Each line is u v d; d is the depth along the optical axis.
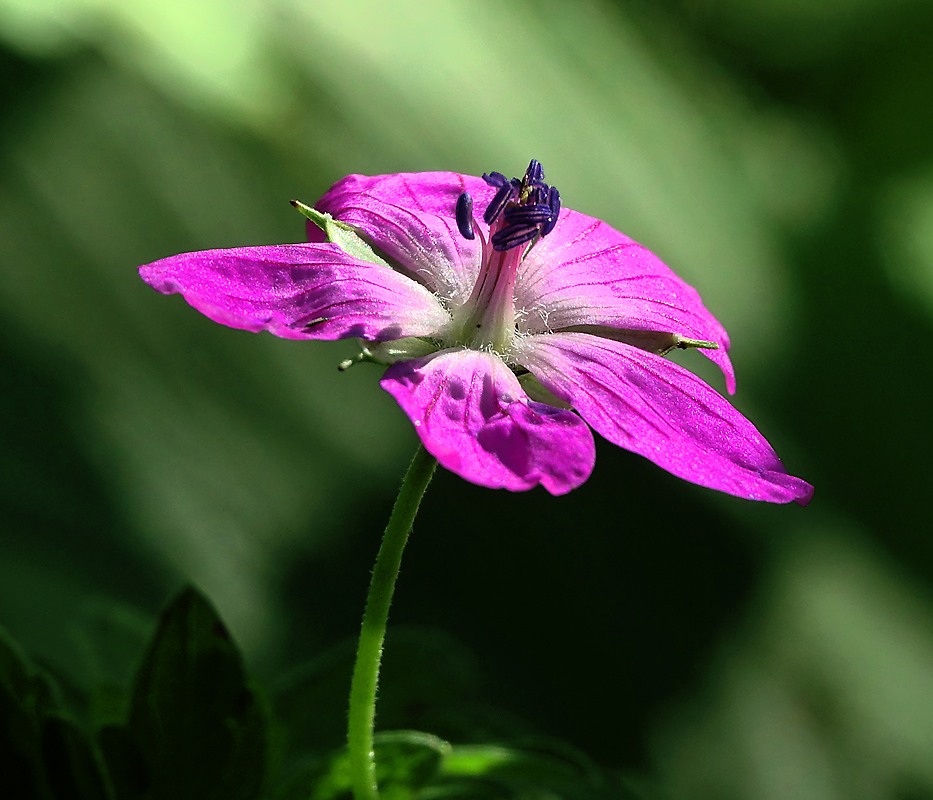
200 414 0.28
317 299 0.23
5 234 0.28
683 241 0.40
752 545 0.33
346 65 0.35
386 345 0.23
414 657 0.24
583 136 0.41
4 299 0.28
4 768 0.23
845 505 0.36
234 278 0.23
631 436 0.23
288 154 0.33
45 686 0.23
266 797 0.23
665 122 0.45
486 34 0.42
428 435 0.22
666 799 0.28
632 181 0.40
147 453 0.28
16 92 0.30
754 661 0.30
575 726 0.28
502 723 0.24
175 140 0.32
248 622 0.27
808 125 0.50
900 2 0.46
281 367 0.30
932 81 0.46
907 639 0.34
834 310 0.42
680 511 0.32
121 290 0.29
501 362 0.23
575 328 0.24
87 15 0.30
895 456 0.38
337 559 0.28
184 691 0.23
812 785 0.29
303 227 0.33
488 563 0.29
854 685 0.32
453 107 0.37
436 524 0.29
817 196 0.48
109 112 0.31
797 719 0.30
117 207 0.30
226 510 0.28
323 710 0.24
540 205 0.23
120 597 0.26
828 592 0.33
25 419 0.27
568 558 0.30
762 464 0.23
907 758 0.31
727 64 0.50
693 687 0.29
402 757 0.23
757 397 0.36
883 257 0.46
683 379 0.23
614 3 0.49
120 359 0.28
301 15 0.35
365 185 0.24
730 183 0.45
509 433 0.22
